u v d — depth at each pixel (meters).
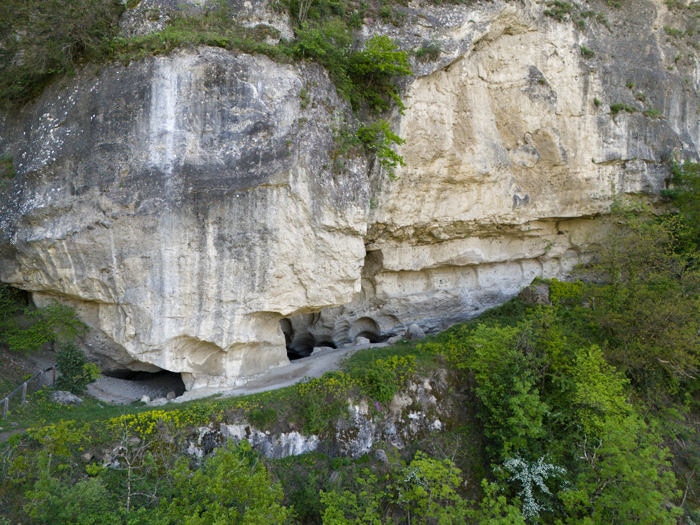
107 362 14.79
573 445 12.71
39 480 8.91
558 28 19.33
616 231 19.62
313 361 16.72
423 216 18.16
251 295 13.79
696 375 16.05
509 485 12.66
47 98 12.93
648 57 21.72
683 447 15.13
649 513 10.20
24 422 10.84
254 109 12.81
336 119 14.37
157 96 12.30
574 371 13.49
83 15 12.15
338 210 14.11
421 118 16.70
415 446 13.23
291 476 11.66
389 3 16.41
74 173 12.20
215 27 13.15
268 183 12.82
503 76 18.84
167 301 12.88
